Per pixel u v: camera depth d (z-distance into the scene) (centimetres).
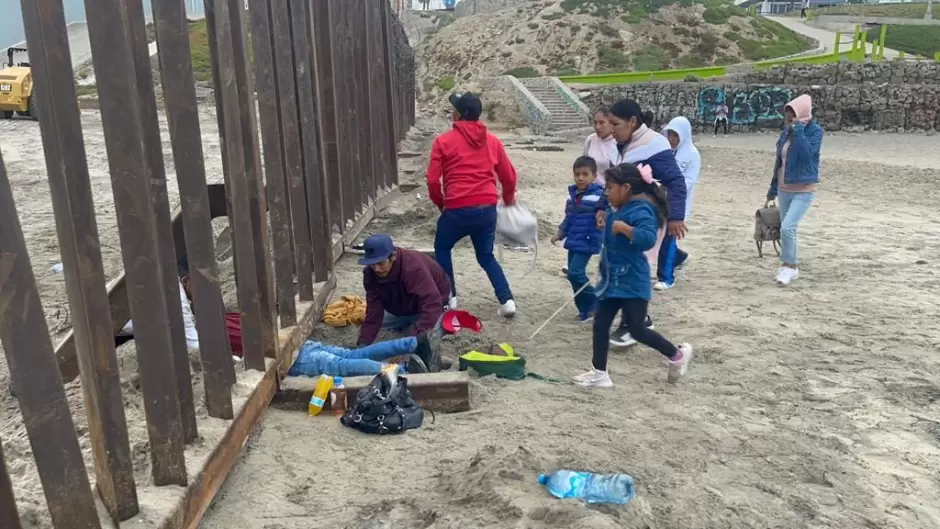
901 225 1143
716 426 430
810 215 1244
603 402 464
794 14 7556
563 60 4669
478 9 6194
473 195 604
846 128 3766
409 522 329
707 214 1260
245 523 330
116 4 272
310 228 615
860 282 774
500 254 700
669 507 343
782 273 768
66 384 462
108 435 269
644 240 452
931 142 3244
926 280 786
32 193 1259
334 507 343
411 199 1138
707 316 648
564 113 3591
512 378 500
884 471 384
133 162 284
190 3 4188
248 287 416
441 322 519
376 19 1085
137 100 284
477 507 333
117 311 456
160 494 299
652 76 4088
